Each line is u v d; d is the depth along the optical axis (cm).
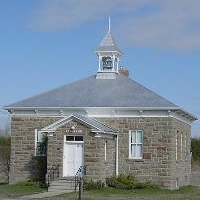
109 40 4925
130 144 4391
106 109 4406
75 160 4134
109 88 4697
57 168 4128
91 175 4059
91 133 4091
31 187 4206
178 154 4631
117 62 4931
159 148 4328
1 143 7144
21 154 4544
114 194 3750
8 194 3734
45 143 4497
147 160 4341
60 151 4138
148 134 4353
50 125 4178
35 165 4506
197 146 7544
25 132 4544
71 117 4134
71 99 4566
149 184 4262
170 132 4316
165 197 3556
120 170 4384
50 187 4003
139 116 4381
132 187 4156
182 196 3653
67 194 3684
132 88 4647
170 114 4322
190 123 5284
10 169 4556
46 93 4703
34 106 4500
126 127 4394
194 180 5894
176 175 4512
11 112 4578
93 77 4891
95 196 3550
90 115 4453
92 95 4600
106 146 4234
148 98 4450
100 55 4884
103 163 4134
